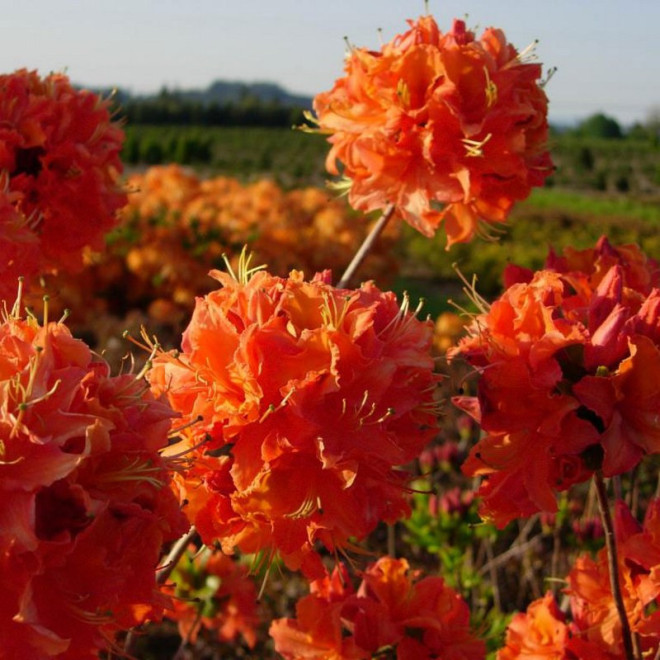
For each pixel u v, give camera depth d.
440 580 0.82
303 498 0.66
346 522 0.66
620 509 0.77
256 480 0.65
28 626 0.58
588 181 14.07
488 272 4.50
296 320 0.66
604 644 0.77
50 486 0.59
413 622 0.80
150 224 2.61
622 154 18.38
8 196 0.88
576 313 0.70
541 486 0.69
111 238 2.51
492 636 1.05
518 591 1.44
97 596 0.59
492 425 0.69
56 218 0.95
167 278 2.61
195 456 0.67
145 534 0.61
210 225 2.69
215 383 0.66
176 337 2.56
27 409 0.59
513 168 0.86
